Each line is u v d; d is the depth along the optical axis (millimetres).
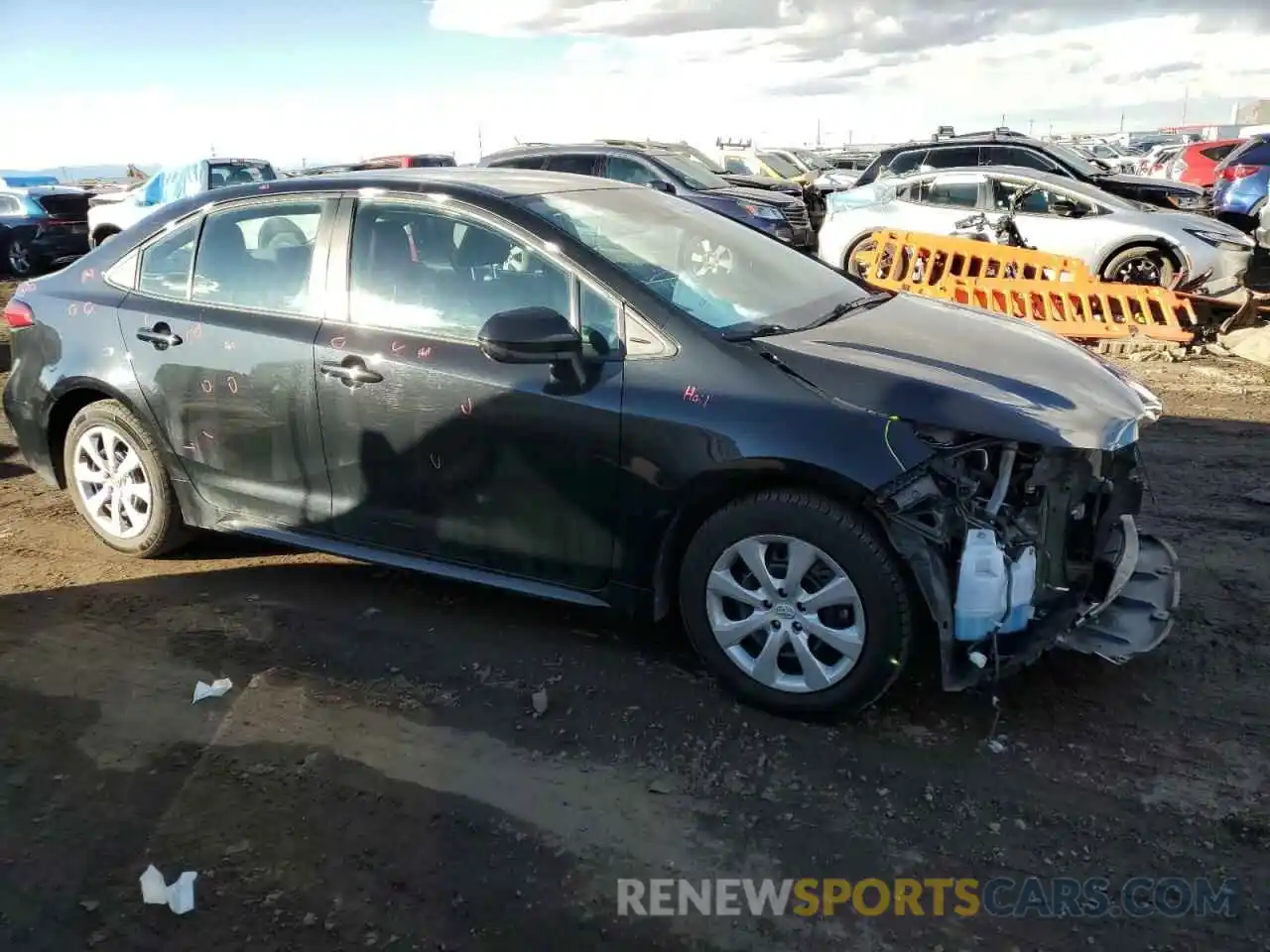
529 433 3537
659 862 2732
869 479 3014
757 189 15125
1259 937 2432
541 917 2549
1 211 17219
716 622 3396
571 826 2875
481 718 3410
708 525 3340
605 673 3666
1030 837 2791
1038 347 3678
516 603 4227
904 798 2955
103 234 16938
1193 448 6156
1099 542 3611
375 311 3896
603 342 3486
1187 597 4121
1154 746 3164
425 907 2588
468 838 2838
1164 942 2428
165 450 4449
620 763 3154
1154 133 45375
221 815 2953
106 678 3719
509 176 4234
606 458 3426
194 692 3600
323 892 2648
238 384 4129
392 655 3826
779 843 2791
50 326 4664
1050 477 3281
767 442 3152
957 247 10203
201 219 4363
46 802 3029
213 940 2494
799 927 2506
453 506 3779
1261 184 14570
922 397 3111
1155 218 10281
